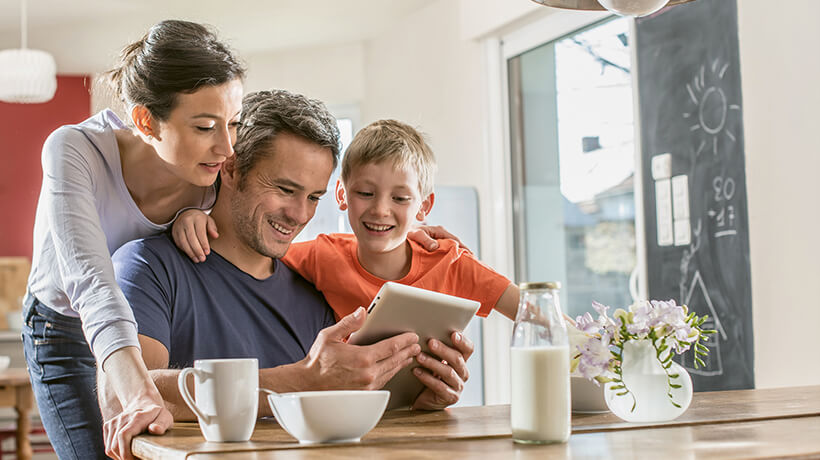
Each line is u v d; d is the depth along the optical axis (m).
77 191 1.55
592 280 3.81
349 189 1.86
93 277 1.42
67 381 1.75
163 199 1.78
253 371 1.15
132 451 1.20
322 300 1.83
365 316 1.34
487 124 4.46
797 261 2.64
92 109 6.41
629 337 1.31
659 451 0.99
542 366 1.08
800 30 2.63
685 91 3.13
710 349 3.01
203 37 1.58
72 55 5.96
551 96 4.09
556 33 4.00
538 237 4.21
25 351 1.82
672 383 1.29
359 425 1.10
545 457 0.96
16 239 6.29
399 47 5.31
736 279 2.89
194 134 1.55
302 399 1.08
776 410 1.41
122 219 1.73
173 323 1.60
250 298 1.69
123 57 1.67
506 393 4.30
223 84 1.54
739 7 2.87
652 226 3.32
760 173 2.79
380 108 5.55
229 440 1.13
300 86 5.88
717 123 2.97
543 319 1.10
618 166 3.62
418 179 1.86
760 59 2.79
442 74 4.85
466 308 1.42
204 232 1.65
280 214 1.64
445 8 4.82
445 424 1.29
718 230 2.97
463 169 4.67
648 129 3.35
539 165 4.20
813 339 2.58
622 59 3.59
